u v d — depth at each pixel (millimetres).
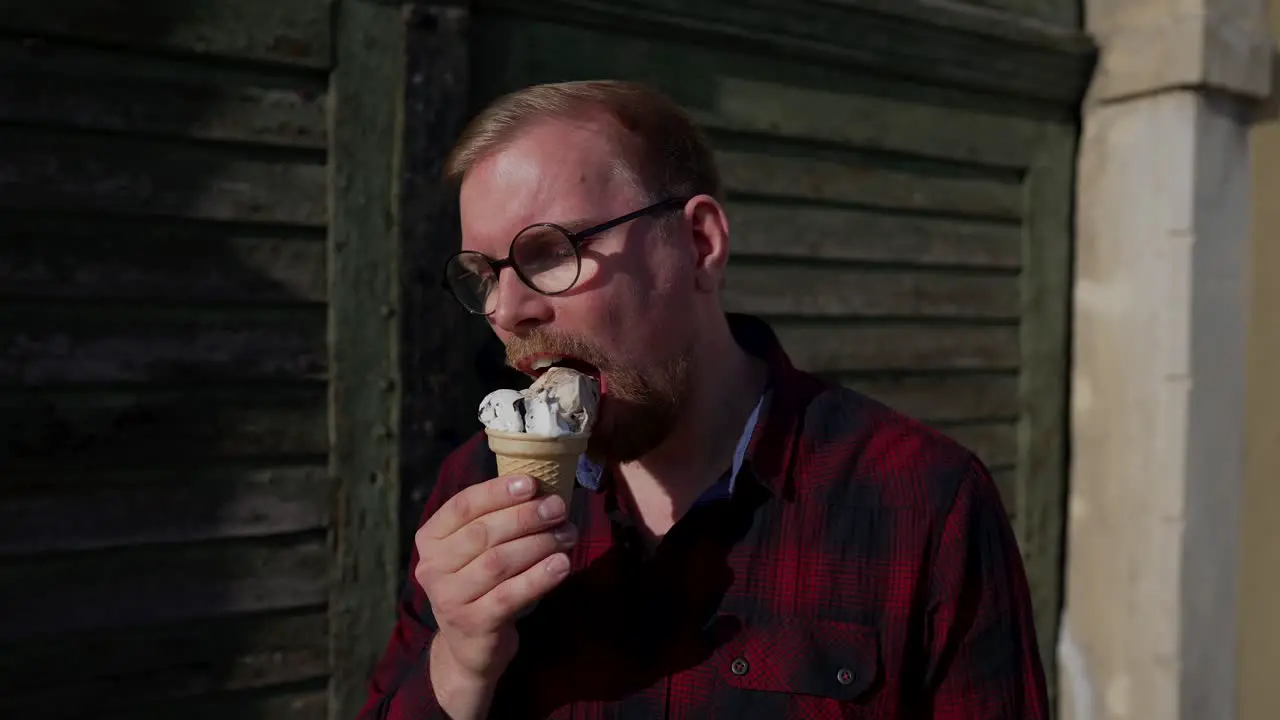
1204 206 3340
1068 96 3539
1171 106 3332
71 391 1983
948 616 1241
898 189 3184
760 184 2887
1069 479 3658
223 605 2158
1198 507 3375
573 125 1274
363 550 2305
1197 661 3404
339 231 2240
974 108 3340
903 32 3062
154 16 2016
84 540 1991
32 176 1920
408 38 2279
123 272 2016
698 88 2762
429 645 1476
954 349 3359
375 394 2301
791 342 2996
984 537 1292
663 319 1295
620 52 2641
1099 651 3543
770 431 1355
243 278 2152
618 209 1261
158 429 2068
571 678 1304
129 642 2062
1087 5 3551
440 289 2350
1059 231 3588
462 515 1175
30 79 1910
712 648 1255
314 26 2186
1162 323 3365
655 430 1294
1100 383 3543
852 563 1271
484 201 1274
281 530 2211
